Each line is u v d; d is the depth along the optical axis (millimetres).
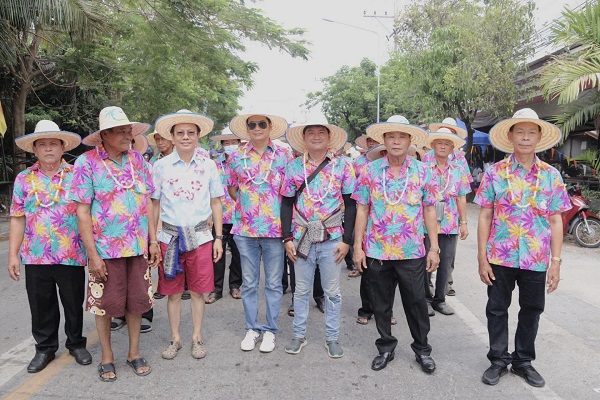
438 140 4812
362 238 3766
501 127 3455
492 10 13180
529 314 3443
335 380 3529
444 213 4832
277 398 3273
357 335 4445
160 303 5391
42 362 3697
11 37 9312
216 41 13492
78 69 13492
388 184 3576
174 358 3908
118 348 4121
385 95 28625
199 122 3861
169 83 15195
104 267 3377
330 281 3893
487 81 12977
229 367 3746
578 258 7555
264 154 4035
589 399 3232
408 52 14977
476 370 3682
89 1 9484
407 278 3596
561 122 8977
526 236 3330
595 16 7684
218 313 5051
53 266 3629
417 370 3689
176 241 3822
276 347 4145
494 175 3445
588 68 7516
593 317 4844
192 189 3836
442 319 4828
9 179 15609
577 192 8688
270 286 4105
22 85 13320
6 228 11023
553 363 3783
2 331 4543
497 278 3477
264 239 4027
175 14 11758
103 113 3348
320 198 3789
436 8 14523
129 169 3494
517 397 3264
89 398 3262
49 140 3551
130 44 14594
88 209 3352
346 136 3975
